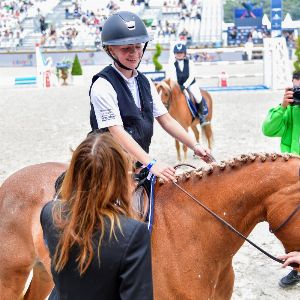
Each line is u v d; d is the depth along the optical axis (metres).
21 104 23.98
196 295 3.63
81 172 2.58
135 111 4.02
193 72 12.71
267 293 6.21
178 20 63.34
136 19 3.96
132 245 2.48
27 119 19.50
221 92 26.22
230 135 15.23
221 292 3.91
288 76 25.75
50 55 46.16
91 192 2.55
